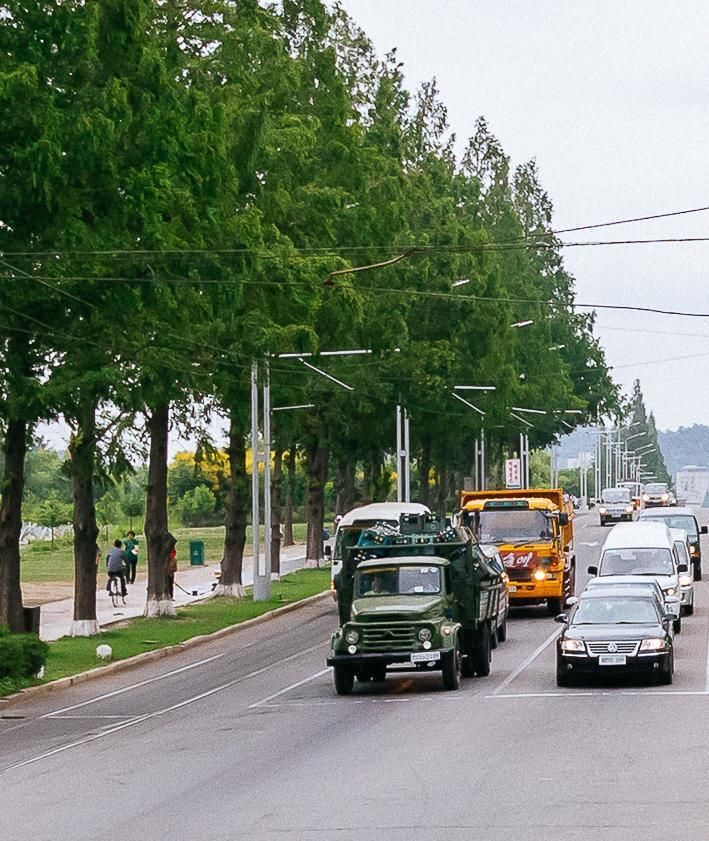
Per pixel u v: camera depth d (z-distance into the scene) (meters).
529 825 20.58
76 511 58.59
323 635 59.81
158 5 59.56
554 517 63.81
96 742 32.94
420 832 20.27
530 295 142.12
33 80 41.56
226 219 50.62
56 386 47.72
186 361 56.88
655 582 44.56
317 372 78.00
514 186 162.75
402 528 46.50
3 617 49.53
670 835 19.59
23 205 42.53
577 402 151.00
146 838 20.73
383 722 34.06
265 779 26.03
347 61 90.56
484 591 44.25
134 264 44.50
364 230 75.19
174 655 54.66
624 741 29.56
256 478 74.62
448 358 101.69
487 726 32.59
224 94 60.28
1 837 21.36
